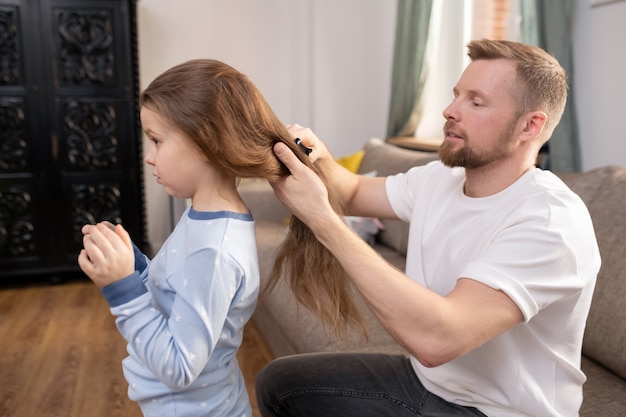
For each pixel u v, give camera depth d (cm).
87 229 97
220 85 100
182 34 412
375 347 184
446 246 131
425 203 143
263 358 275
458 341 104
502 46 122
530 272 109
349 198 165
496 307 106
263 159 104
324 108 438
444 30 389
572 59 274
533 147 123
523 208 117
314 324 201
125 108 360
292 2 425
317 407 143
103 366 264
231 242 101
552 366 121
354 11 430
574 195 118
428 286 136
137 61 360
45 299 347
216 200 106
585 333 167
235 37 421
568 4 268
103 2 347
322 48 430
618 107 252
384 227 302
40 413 224
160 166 103
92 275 95
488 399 124
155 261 109
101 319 319
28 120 348
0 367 260
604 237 169
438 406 131
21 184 353
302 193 107
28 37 341
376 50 438
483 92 119
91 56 350
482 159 122
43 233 362
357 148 447
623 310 156
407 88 374
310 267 120
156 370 96
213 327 98
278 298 230
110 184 366
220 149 99
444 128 128
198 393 107
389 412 137
